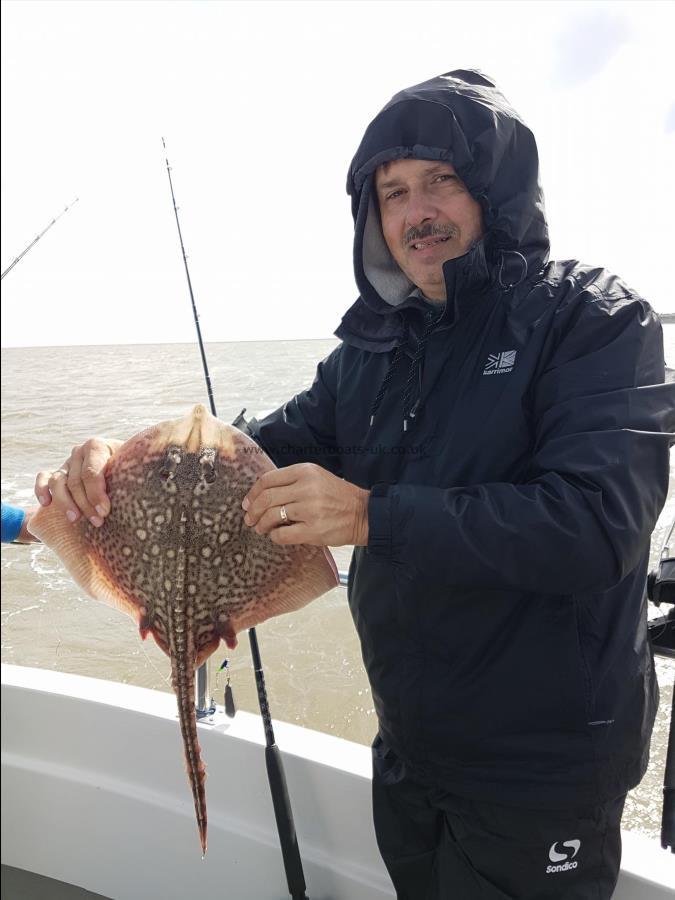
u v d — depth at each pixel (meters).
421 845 1.73
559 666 1.44
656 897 1.58
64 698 2.17
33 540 2.02
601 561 1.20
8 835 2.21
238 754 2.06
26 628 4.31
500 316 1.57
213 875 2.07
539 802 1.44
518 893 1.51
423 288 1.77
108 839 2.15
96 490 1.61
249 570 1.62
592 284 1.50
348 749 2.03
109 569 1.68
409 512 1.26
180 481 1.57
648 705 1.52
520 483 1.49
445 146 1.60
